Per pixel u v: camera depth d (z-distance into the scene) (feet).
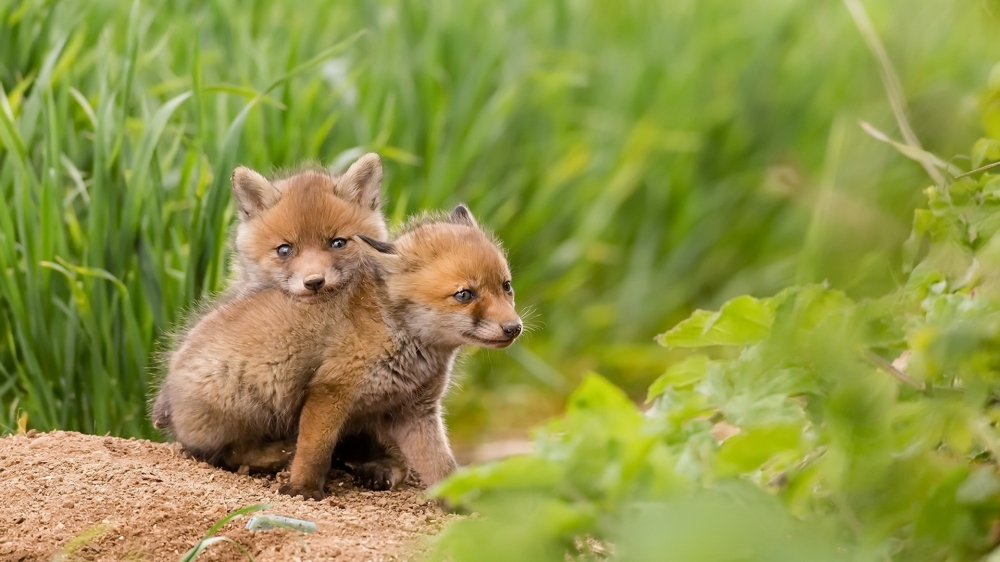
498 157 53.72
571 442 15.60
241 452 28.04
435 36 51.21
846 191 28.17
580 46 58.29
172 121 42.47
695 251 55.57
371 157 34.27
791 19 59.77
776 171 53.26
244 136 40.93
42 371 34.50
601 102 58.13
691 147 55.62
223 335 27.27
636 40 59.52
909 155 26.76
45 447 27.45
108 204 35.32
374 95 48.85
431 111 49.73
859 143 32.73
